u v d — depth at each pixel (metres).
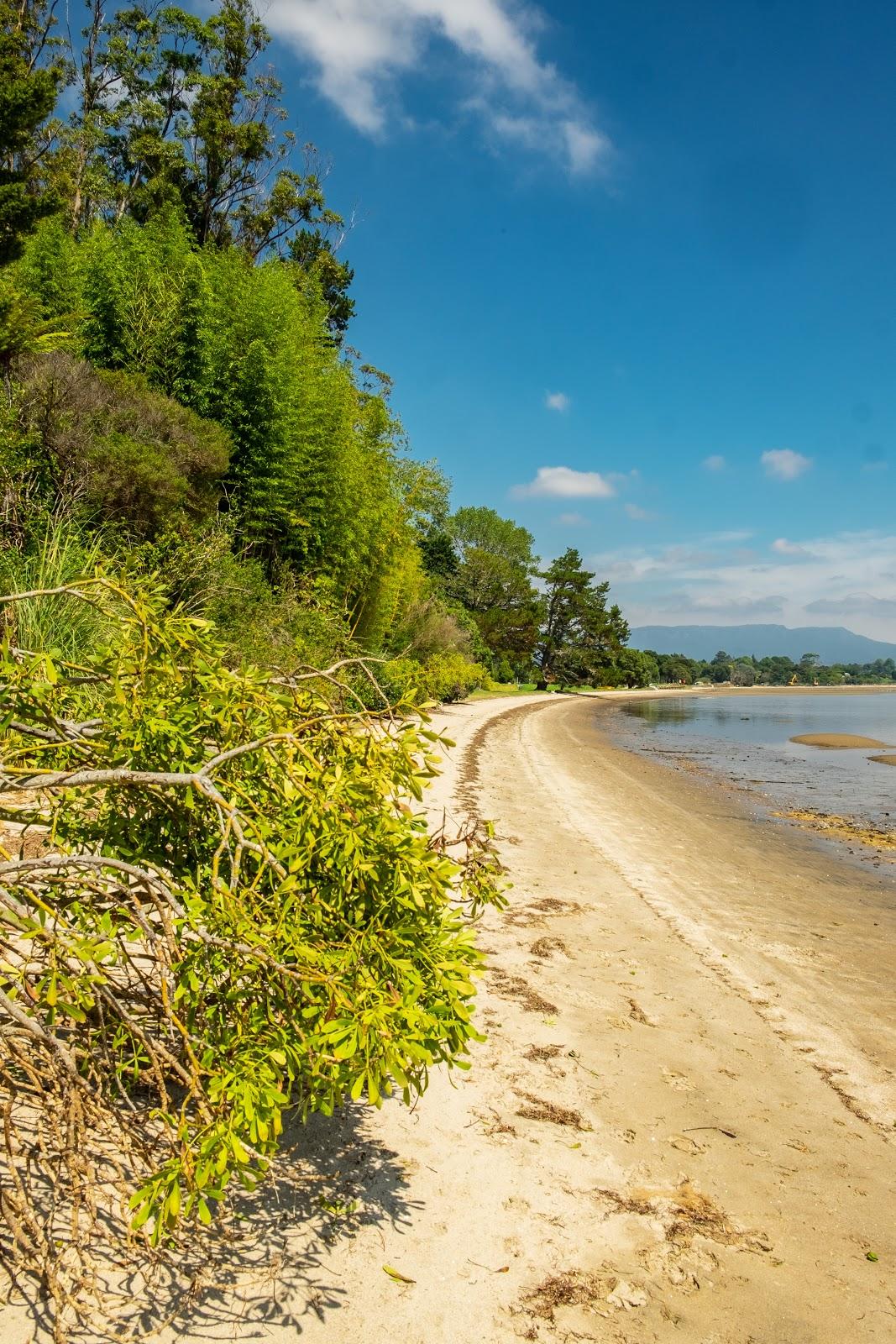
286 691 3.52
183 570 11.60
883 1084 4.66
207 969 2.56
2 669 2.68
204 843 2.98
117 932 2.86
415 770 2.98
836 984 6.23
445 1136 3.57
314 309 22.95
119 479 11.70
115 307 15.90
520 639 68.94
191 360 16.20
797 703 79.31
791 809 16.05
